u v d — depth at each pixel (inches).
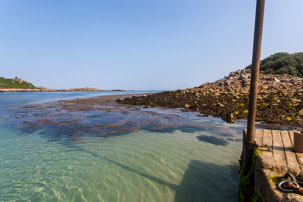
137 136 399.9
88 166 255.0
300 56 1644.9
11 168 247.1
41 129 462.6
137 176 228.8
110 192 195.5
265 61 1881.2
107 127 484.1
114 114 701.3
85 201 180.1
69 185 207.8
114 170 244.1
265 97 718.5
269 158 145.6
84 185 208.1
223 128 449.7
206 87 1240.2
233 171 236.5
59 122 549.6
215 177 223.3
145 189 200.8
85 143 353.1
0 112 764.6
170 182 214.5
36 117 639.8
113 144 347.6
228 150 309.0
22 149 320.5
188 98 958.4
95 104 1127.0
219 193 190.7
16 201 178.2
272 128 410.0
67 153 302.2
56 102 1288.1
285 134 198.8
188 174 232.1
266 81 1175.6
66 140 372.5
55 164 260.8
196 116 614.5
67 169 245.6
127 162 268.2
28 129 462.6
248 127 174.6
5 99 1596.9
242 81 1187.9
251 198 149.8
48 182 213.3
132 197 186.9
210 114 629.0
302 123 438.9
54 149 321.1
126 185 209.0
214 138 375.6
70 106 1009.5
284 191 107.7
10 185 206.2
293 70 1428.4
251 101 169.2
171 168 249.3
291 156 147.9
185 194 190.4
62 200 180.9
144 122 543.8
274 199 107.6
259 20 155.4
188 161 270.1
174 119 580.7
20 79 5757.9
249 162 172.9
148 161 271.3
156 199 183.0
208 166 252.8
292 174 127.8
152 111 769.6
